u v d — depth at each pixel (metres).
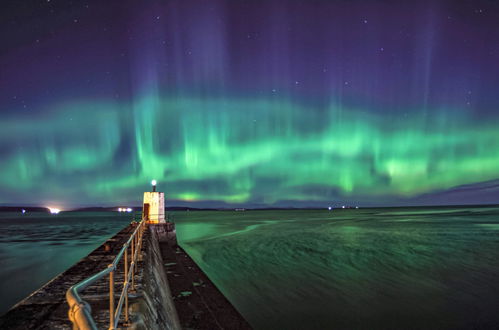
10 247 36.69
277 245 32.28
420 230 48.00
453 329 11.50
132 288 6.87
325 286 16.70
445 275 18.86
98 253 11.66
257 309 13.45
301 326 11.79
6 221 104.94
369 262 22.86
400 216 100.81
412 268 20.77
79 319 1.99
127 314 5.10
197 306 10.78
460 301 14.30
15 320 5.03
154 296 7.73
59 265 26.17
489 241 33.88
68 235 51.72
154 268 11.08
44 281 20.91
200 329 9.15
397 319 12.39
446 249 28.53
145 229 22.39
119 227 72.88
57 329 4.70
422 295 15.12
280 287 16.62
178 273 14.96
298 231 48.84
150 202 27.34
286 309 13.45
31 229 66.44
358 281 17.67
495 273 19.33
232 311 10.39
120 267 9.27
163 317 7.30
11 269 24.69
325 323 12.03
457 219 78.25
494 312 13.00
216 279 18.33
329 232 46.47
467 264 21.98
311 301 14.40
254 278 18.50
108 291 6.77
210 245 33.00
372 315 12.77
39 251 33.53
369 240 35.75
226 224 71.31
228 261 23.77
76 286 2.50
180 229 56.66
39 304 5.73
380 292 15.66
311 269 20.72
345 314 12.84
